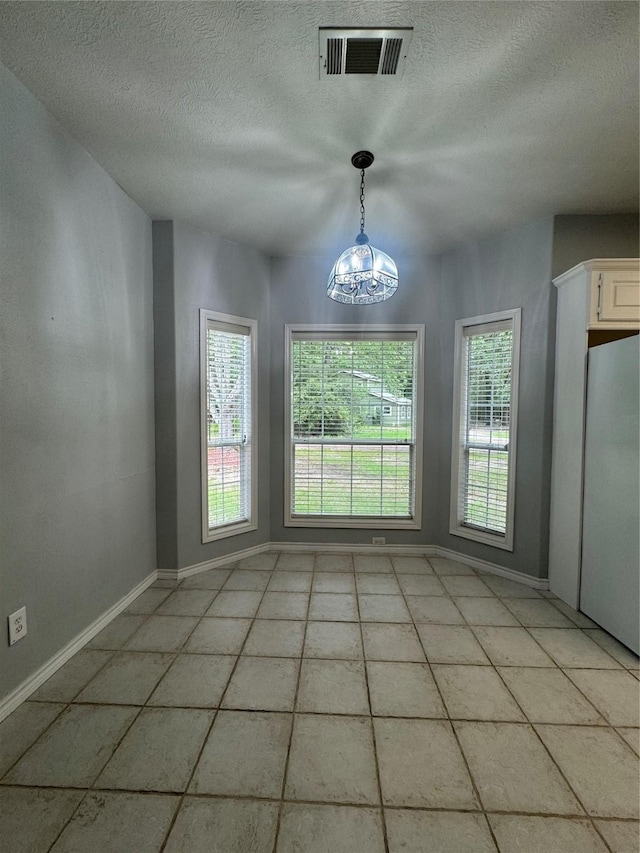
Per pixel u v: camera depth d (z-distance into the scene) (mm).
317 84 1534
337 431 3326
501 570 2855
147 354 2611
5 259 1502
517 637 2082
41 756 1350
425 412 3238
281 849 1075
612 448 2088
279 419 3291
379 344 3285
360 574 2871
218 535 2984
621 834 1119
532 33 1333
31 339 1633
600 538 2172
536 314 2658
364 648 1977
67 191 1838
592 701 1628
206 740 1421
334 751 1379
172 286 2666
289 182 2221
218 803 1197
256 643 2014
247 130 1807
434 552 3273
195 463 2846
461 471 3127
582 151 1953
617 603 2043
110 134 1840
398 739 1431
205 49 1389
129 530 2412
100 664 1843
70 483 1885
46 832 1111
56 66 1460
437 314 3199
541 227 2617
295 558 3176
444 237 2885
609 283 2225
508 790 1243
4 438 1510
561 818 1161
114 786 1246
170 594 2549
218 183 2234
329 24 1303
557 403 2561
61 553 1828
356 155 1972
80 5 1236
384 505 3338
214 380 2963
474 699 1632
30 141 1605
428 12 1270
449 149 1934
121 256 2297
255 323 3139
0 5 1233
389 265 2016
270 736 1441
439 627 2172
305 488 3342
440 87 1549
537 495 2668
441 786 1255
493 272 2873
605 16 1277
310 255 3219
